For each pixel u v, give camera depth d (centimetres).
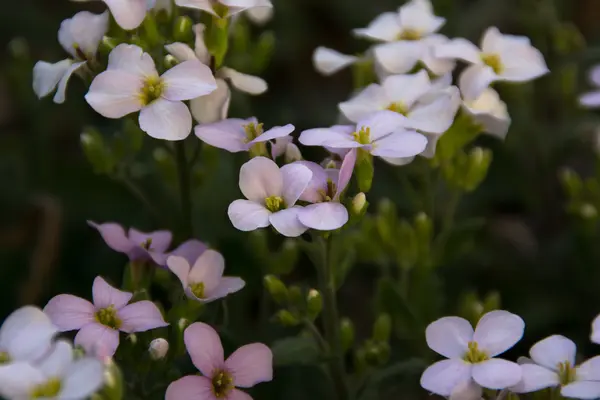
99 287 32
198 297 32
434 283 36
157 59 33
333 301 33
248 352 31
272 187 32
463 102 34
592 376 31
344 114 34
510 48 34
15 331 30
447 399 32
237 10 33
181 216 35
